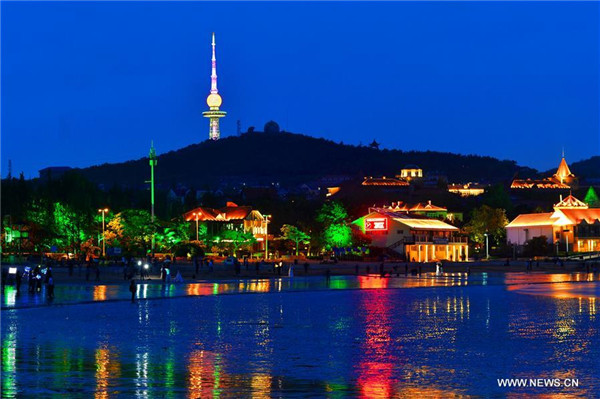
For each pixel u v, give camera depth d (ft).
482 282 564.30
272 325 292.81
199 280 540.11
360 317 322.75
